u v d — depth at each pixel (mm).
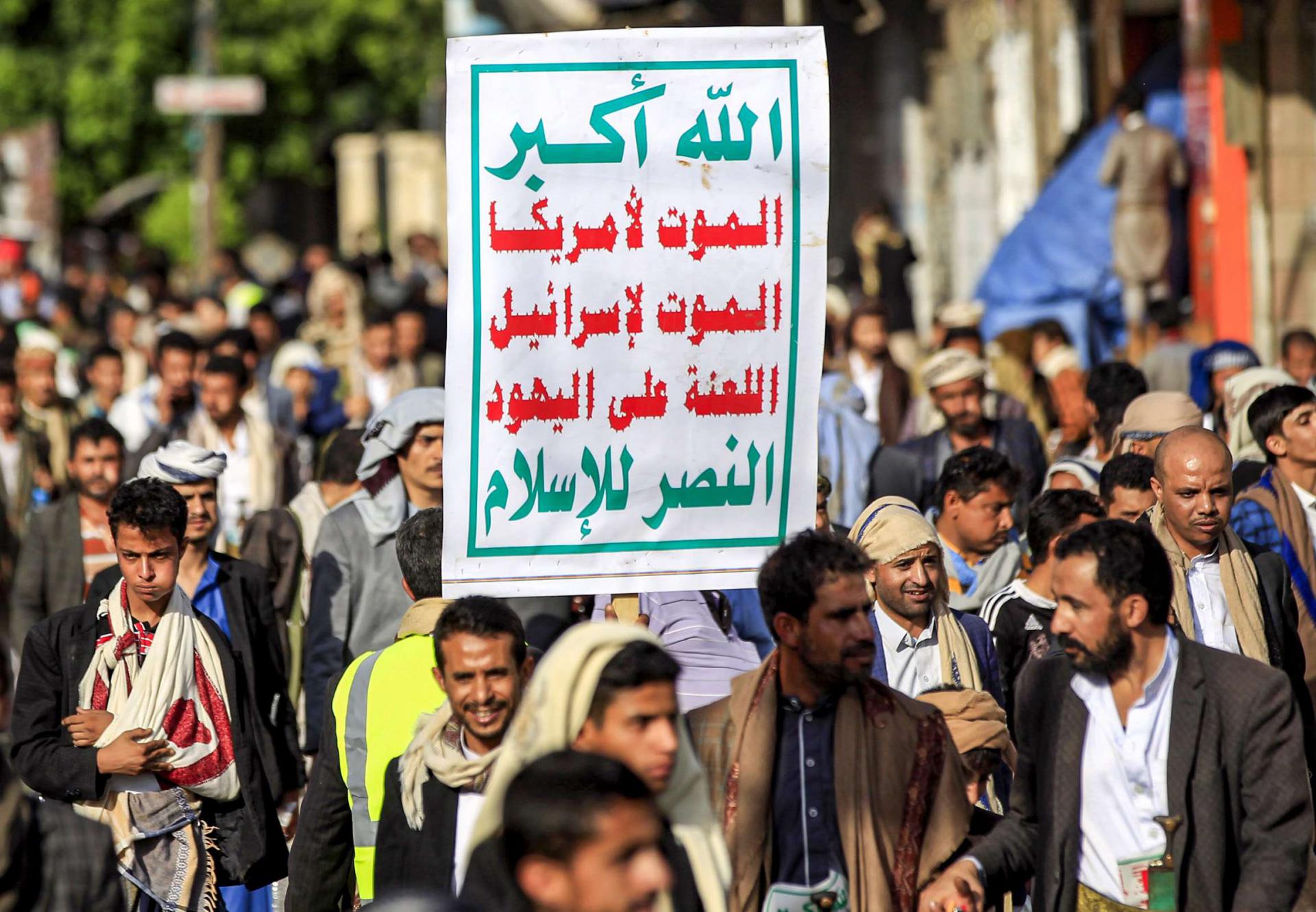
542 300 15008
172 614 16234
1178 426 20141
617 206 15070
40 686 16156
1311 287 39062
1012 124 55062
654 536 15164
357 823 14359
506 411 14992
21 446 29484
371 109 107250
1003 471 19219
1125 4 46281
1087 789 12836
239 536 25609
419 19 109312
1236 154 39562
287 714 18359
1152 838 12664
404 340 38219
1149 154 40438
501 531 15000
